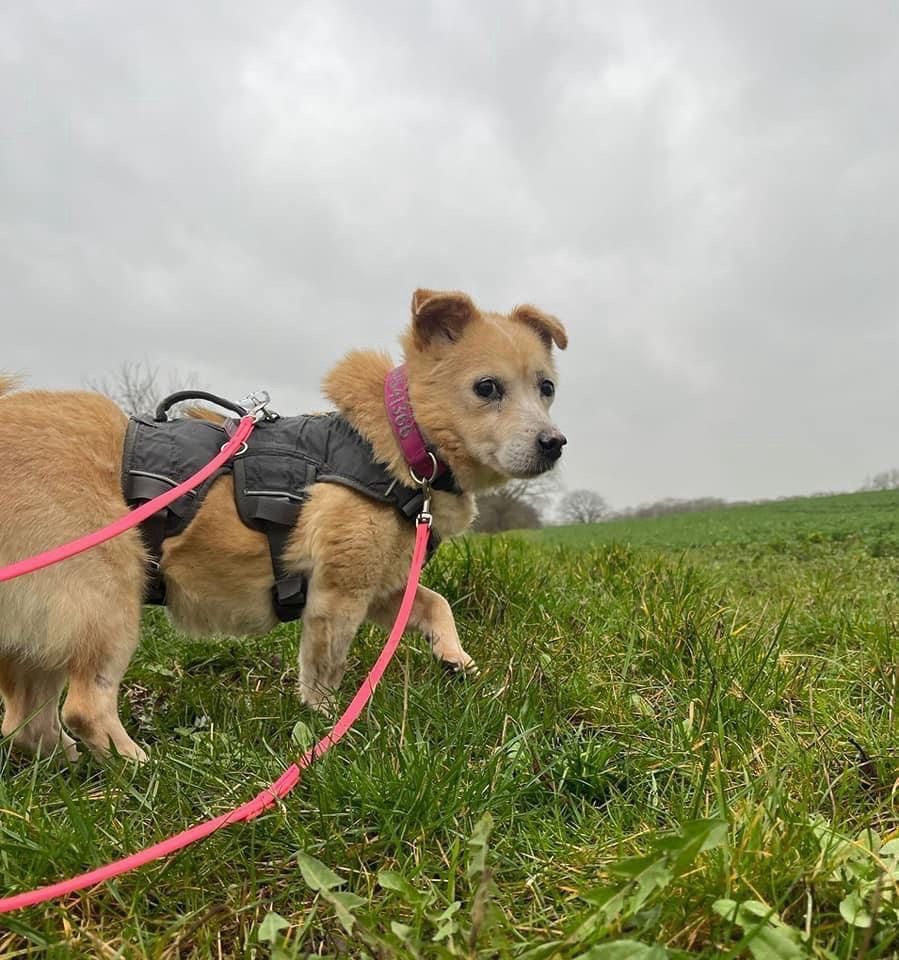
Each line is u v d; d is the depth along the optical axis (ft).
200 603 2.50
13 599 2.14
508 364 2.72
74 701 2.21
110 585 2.24
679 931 1.42
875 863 1.53
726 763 2.08
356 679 2.82
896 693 2.38
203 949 1.53
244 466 2.45
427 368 2.69
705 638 2.75
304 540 2.49
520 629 3.11
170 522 2.36
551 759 2.16
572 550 4.90
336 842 1.80
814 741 2.15
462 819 1.87
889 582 5.00
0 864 1.71
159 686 2.91
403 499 2.55
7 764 2.23
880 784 1.99
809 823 1.65
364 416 2.58
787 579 5.28
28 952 1.52
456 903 1.50
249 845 1.82
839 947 1.39
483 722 2.28
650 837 1.74
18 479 2.15
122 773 2.04
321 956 1.44
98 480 2.26
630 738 2.30
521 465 2.65
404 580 2.69
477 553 3.68
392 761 2.04
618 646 2.95
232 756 2.19
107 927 1.59
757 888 1.51
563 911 1.59
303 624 2.63
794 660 2.80
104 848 1.77
